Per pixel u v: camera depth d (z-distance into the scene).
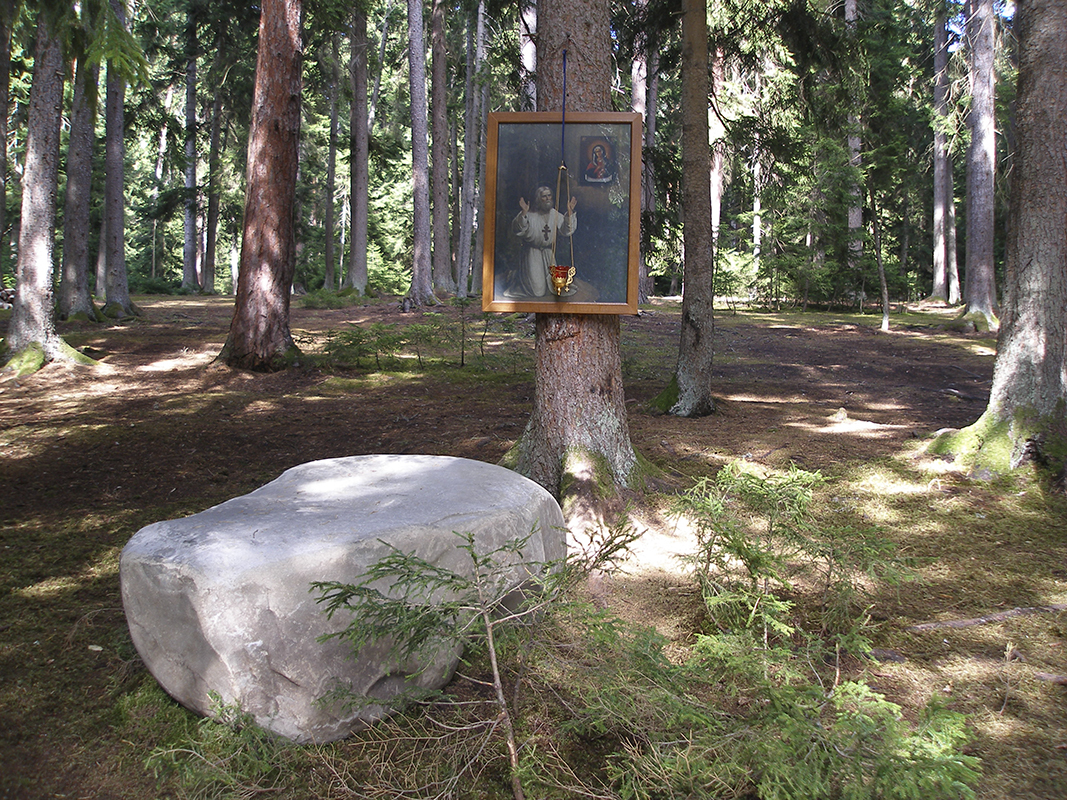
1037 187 6.26
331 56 28.14
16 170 36.50
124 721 3.27
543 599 3.16
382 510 3.55
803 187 23.02
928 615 4.23
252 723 3.03
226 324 17.77
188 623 3.11
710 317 9.18
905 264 36.72
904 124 30.56
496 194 5.36
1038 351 6.31
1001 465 6.32
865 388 12.32
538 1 5.64
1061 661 3.68
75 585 4.66
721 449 7.42
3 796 2.79
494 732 3.21
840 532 4.07
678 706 2.82
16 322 11.85
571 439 5.70
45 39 11.38
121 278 18.88
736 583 4.09
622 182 5.30
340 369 12.45
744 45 11.51
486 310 5.46
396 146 29.56
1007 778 2.85
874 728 2.49
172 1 28.39
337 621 3.12
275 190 11.89
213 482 6.83
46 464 7.27
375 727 3.21
